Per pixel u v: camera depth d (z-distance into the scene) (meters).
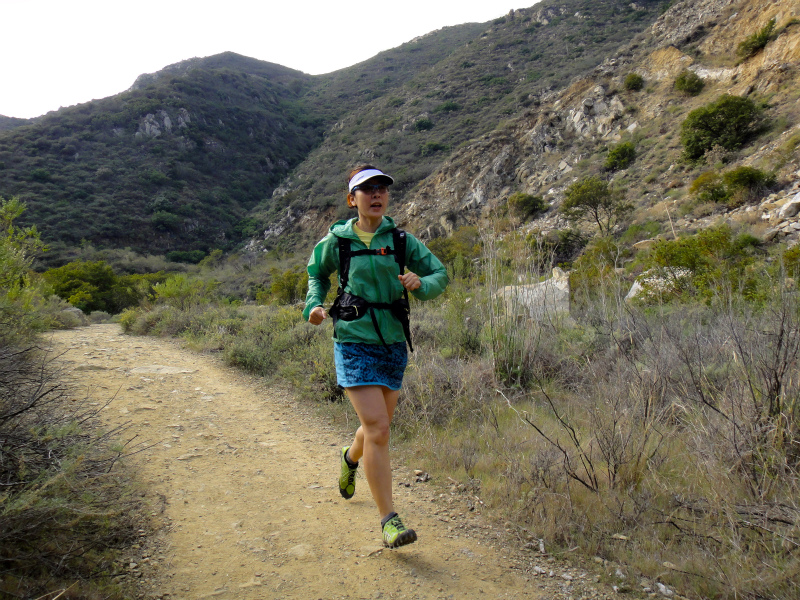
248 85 106.12
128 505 2.85
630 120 39.84
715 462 3.08
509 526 2.96
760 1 38.28
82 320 13.24
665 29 45.50
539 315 6.48
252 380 6.43
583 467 3.35
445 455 3.91
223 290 41.91
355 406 2.67
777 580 2.24
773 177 21.41
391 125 78.50
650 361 4.20
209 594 2.25
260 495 3.30
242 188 79.44
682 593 2.35
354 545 2.73
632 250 20.47
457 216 43.44
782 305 3.47
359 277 2.70
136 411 4.79
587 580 2.47
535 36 86.81
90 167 70.12
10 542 2.20
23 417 2.86
